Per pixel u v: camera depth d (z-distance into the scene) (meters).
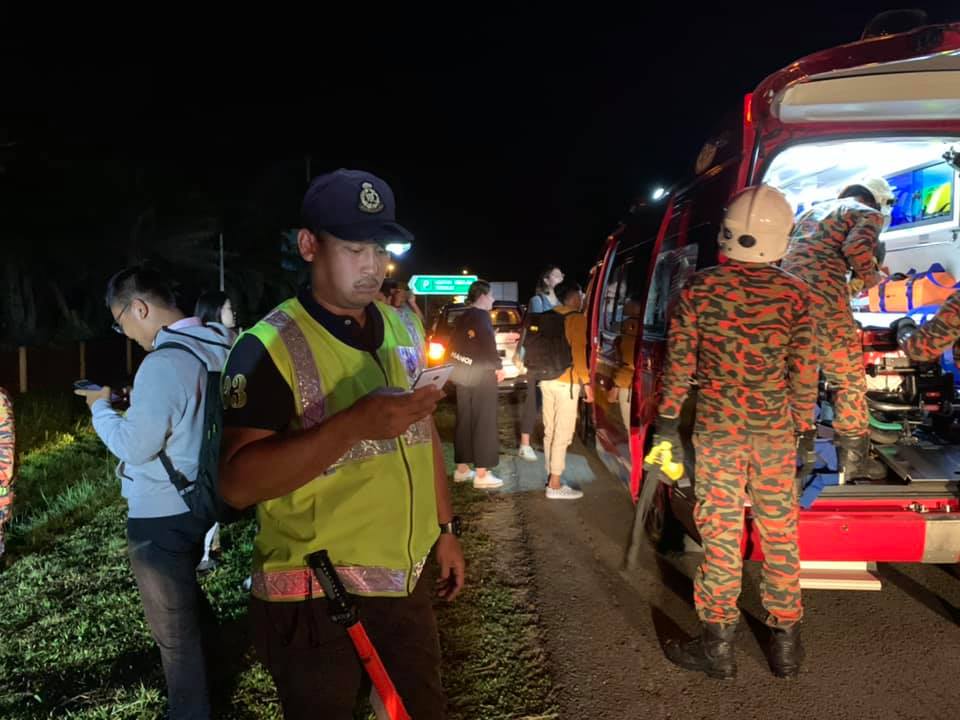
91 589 4.44
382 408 1.58
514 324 12.15
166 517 2.66
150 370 2.58
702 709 3.14
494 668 3.48
